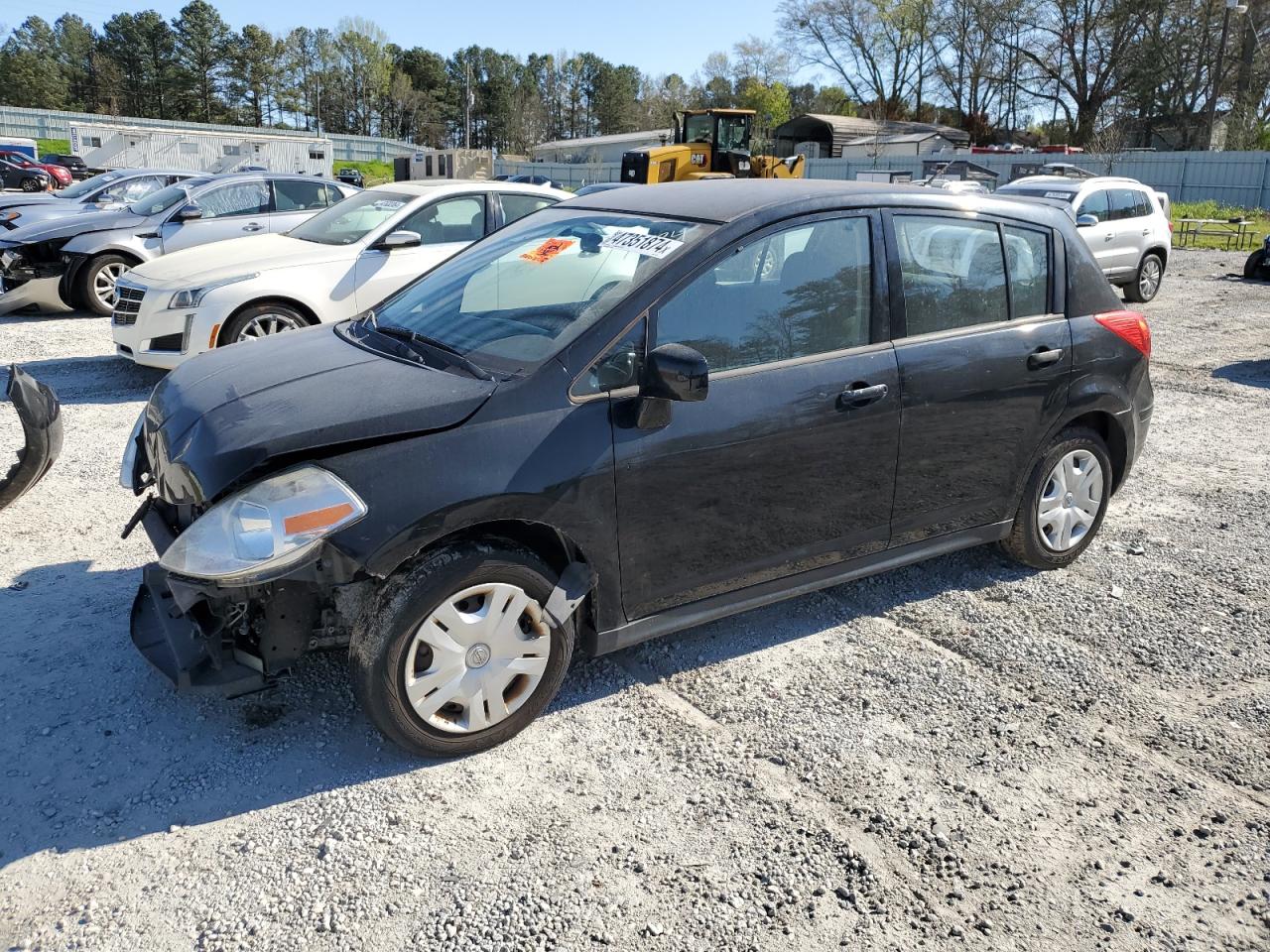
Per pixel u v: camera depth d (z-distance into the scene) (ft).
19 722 10.77
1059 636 13.46
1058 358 14.01
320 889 8.57
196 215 37.40
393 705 9.78
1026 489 14.52
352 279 26.32
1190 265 64.34
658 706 11.56
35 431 12.76
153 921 8.18
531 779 10.12
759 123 256.73
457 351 11.05
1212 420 25.31
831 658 12.77
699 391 9.88
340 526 9.20
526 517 10.03
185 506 10.44
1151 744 11.03
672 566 11.25
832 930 8.25
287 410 9.92
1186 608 14.33
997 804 9.93
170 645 9.89
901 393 12.42
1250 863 9.18
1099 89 183.83
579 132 418.10
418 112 373.81
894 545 13.16
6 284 37.37
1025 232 14.06
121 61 353.72
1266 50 160.45
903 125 195.62
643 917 8.34
